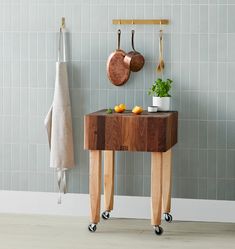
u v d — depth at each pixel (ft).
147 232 19.85
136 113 19.45
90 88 21.49
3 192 21.99
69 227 20.31
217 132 21.08
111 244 18.67
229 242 18.90
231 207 21.15
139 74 21.26
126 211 21.52
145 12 21.11
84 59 21.45
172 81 20.62
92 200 19.74
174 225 20.65
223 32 20.86
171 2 20.99
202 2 20.88
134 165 21.47
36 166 21.83
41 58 21.59
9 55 21.67
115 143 19.02
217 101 21.02
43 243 18.70
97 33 21.35
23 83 21.70
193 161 21.20
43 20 21.52
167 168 20.58
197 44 20.98
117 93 21.40
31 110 21.74
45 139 21.75
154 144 18.83
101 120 19.03
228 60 20.92
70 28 21.44
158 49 21.15
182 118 21.16
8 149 21.88
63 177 21.66
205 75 21.02
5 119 21.84
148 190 21.45
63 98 21.18
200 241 18.98
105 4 21.26
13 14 21.58
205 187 21.21
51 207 21.84
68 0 21.38
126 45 21.27
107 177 20.86
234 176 21.08
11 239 19.02
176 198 21.30
